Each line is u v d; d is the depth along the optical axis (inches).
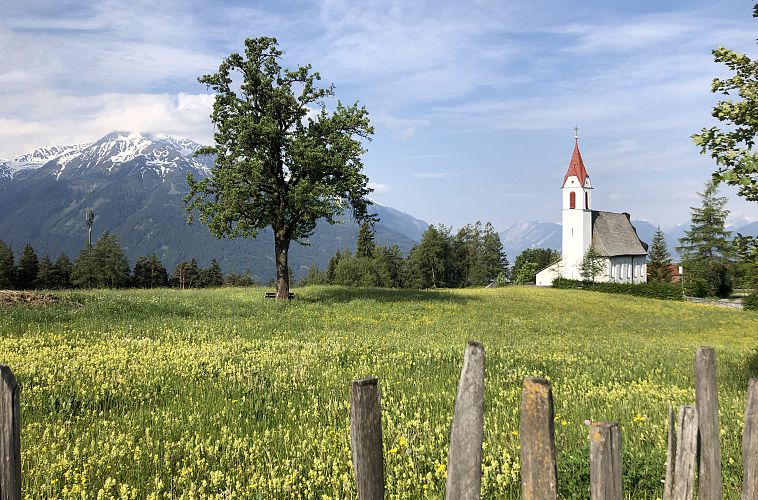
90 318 783.7
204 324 812.0
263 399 386.6
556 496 108.7
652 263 4864.7
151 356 521.7
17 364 454.3
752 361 600.1
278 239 1364.4
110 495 219.5
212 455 269.4
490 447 272.2
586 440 287.0
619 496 122.6
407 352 606.5
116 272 4244.6
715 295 3435.0
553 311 1578.5
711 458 151.3
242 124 1259.8
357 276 4817.9
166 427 315.6
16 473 113.5
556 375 518.0
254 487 229.8
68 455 258.2
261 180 1298.0
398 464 249.4
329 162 1302.9
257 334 749.9
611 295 2503.7
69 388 387.2
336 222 1307.8
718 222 3444.9
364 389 109.7
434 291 2032.5
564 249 4222.4
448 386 430.9
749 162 362.6
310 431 298.0
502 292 2367.1
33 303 858.1
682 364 623.5
